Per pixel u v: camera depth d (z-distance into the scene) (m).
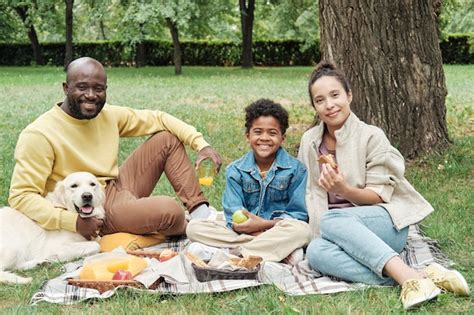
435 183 6.80
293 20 32.56
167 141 5.22
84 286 3.91
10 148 9.26
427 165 7.46
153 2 22.86
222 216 5.02
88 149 4.89
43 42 37.03
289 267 4.30
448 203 6.10
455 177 7.02
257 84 20.38
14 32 35.75
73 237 4.68
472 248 4.79
